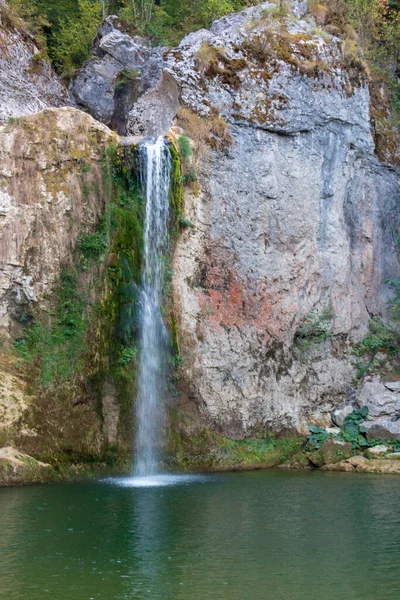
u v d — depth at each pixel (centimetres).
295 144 1925
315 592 749
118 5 2994
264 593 744
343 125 2000
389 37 2386
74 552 882
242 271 1823
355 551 899
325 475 1560
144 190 1731
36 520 1048
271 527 1023
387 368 1928
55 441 1493
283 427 1830
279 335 1853
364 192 2073
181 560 855
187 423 1700
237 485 1404
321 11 2128
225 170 1834
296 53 1956
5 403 1457
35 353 1573
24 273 1602
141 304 1664
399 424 1761
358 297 2017
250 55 1920
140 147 1731
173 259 1755
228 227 1822
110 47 2455
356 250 2048
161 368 1681
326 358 1928
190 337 1738
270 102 1902
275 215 1881
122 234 1673
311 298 1925
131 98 2392
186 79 1873
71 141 1702
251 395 1789
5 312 1585
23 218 1614
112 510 1127
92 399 1581
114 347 1616
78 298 1633
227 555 878
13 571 805
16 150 1642
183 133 1817
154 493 1292
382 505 1184
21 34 2205
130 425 1609
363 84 2058
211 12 2686
